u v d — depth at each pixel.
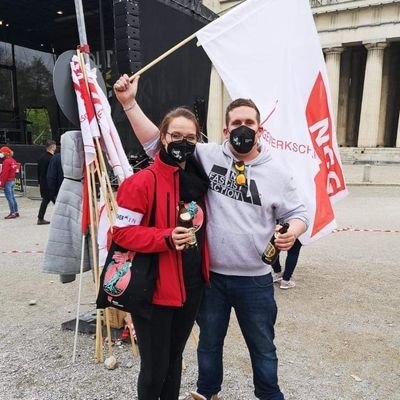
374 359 3.34
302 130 4.06
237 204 2.16
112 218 3.22
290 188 2.22
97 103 3.27
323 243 7.29
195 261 2.10
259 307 2.26
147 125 2.54
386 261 6.16
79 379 3.04
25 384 2.97
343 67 42.72
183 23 6.97
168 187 2.03
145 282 1.96
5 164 9.98
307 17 4.05
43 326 3.93
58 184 7.07
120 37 5.85
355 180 19.34
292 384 2.98
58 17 19.72
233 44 3.77
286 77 3.94
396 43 39.88
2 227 8.98
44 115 25.12
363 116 38.62
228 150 2.19
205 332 2.39
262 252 2.20
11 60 23.36
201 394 2.48
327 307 4.40
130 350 3.45
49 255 3.54
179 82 7.12
